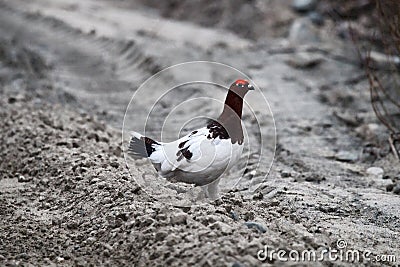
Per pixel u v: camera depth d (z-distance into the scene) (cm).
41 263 819
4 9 3800
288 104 1858
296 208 1025
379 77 1925
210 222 810
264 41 2811
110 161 1118
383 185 1215
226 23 3312
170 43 2653
